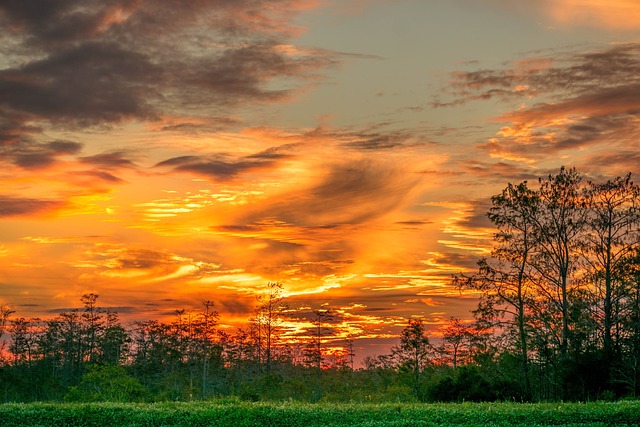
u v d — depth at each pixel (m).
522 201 63.28
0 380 88.31
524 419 33.69
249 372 107.00
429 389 57.22
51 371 104.94
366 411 35.53
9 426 33.59
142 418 34.44
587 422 33.12
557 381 58.50
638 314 58.22
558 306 61.47
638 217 60.47
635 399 48.06
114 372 65.75
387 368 87.12
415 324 79.06
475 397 55.16
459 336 79.69
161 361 109.38
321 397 80.00
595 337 59.06
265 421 33.88
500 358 62.41
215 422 33.81
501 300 63.66
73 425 34.00
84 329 112.50
